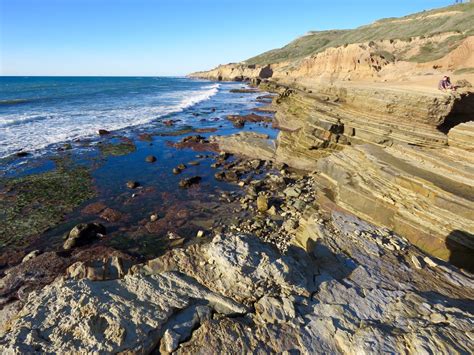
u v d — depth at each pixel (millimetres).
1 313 7828
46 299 6273
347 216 11016
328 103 24922
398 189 12109
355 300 6668
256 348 5465
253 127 37781
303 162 22453
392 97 16750
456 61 45875
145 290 6617
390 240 9359
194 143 29312
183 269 7375
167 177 20938
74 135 30562
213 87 107625
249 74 146625
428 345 5129
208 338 5625
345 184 14219
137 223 14898
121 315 5879
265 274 6887
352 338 5531
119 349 5289
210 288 6805
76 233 12953
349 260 8328
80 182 19453
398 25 95625
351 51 72312
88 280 6934
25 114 40188
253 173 22188
